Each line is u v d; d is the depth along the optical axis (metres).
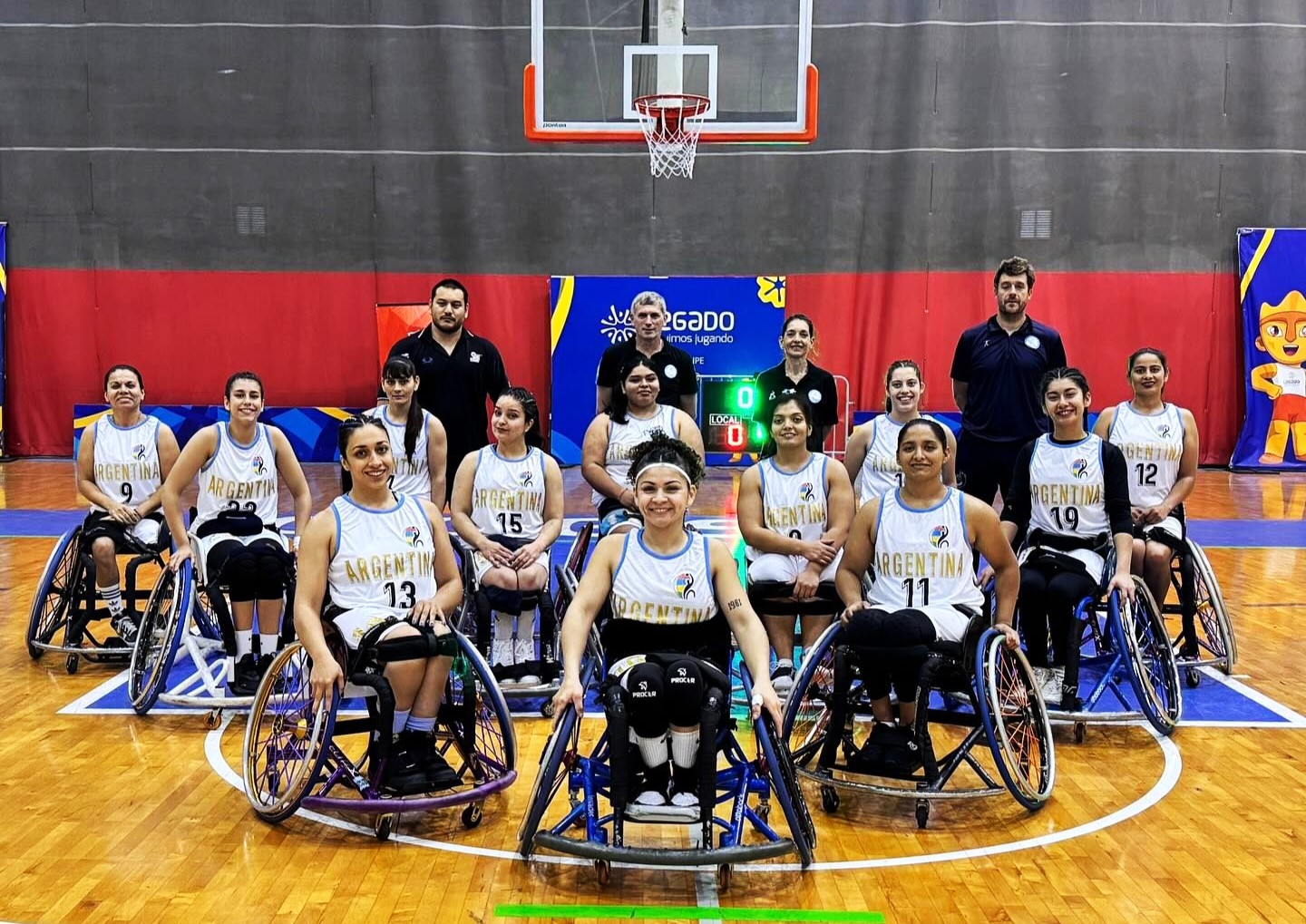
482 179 12.61
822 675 3.95
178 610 4.18
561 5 11.27
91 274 12.70
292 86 12.53
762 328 12.50
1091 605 4.49
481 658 3.38
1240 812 3.46
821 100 12.45
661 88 8.74
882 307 12.59
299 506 4.73
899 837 3.28
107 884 2.92
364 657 3.26
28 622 5.47
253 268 12.70
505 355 12.75
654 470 3.12
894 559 3.67
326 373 12.79
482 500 4.57
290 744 3.46
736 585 3.21
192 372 12.80
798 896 2.90
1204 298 12.45
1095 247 12.44
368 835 3.27
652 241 12.67
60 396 12.85
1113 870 3.05
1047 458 4.38
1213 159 12.34
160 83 12.53
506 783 3.33
